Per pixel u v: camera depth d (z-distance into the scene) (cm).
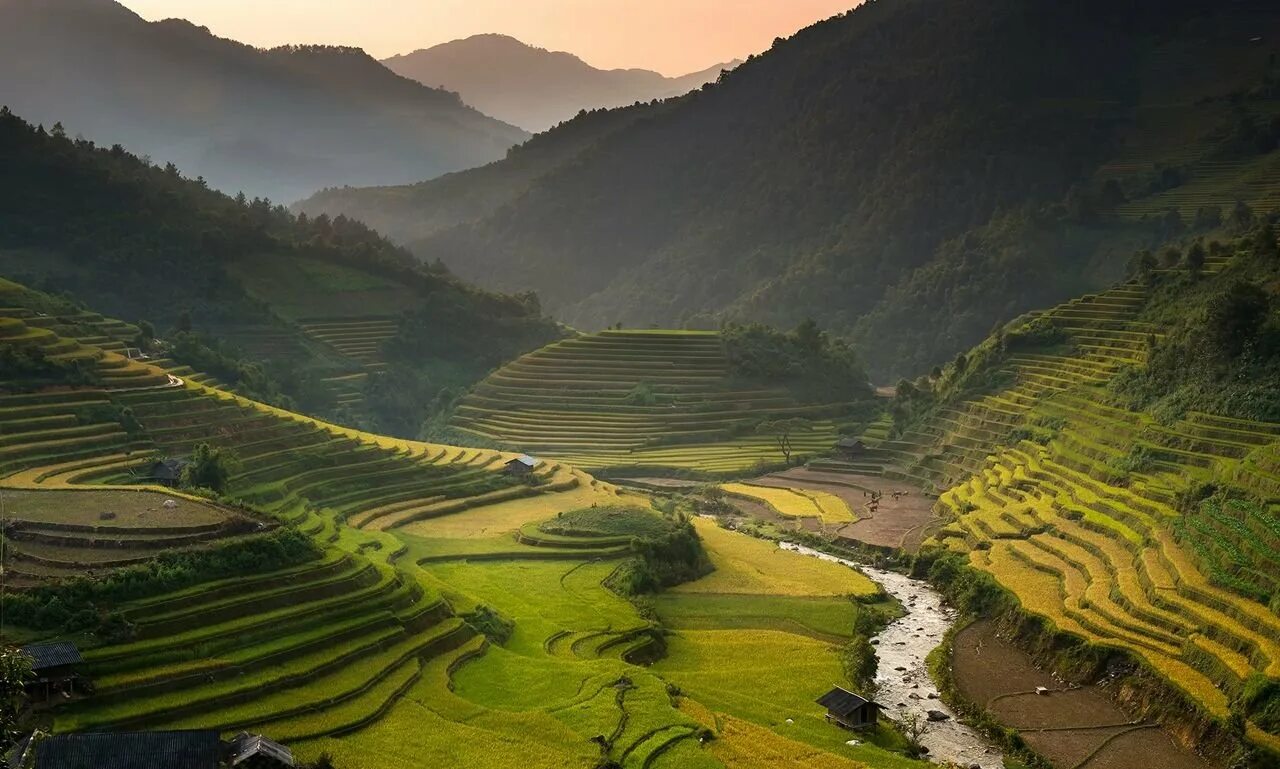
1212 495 7338
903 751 5219
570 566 8275
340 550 6556
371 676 5359
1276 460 7238
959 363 13925
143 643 5094
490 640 6344
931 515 10362
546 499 10594
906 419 13700
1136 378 10181
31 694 4588
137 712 4659
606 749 4797
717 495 11656
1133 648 5925
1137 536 7450
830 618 7400
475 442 14075
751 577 8444
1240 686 5162
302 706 4962
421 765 4575
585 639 6556
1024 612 6788
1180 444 8538
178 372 11900
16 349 9056
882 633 7181
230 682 5044
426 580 6969
